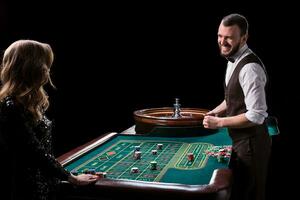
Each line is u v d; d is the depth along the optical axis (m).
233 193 2.71
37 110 1.78
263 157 2.71
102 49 5.45
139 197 1.84
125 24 5.30
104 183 1.90
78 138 5.84
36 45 1.76
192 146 2.86
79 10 5.32
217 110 3.19
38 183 1.77
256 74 2.52
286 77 4.82
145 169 2.30
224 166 2.32
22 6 5.18
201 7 5.02
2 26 5.03
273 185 4.75
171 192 1.80
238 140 2.70
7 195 1.75
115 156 2.60
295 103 4.82
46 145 1.84
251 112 2.49
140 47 5.34
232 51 2.63
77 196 1.93
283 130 4.90
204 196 1.77
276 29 4.77
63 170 1.83
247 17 4.84
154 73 5.39
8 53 1.75
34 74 1.72
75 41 5.44
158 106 5.47
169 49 5.25
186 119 3.14
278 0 4.71
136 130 3.44
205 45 5.12
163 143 2.97
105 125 5.73
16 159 1.74
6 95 1.73
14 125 1.69
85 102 5.71
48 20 5.32
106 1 5.27
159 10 5.17
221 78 5.16
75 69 5.58
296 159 4.86
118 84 5.55
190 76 5.27
